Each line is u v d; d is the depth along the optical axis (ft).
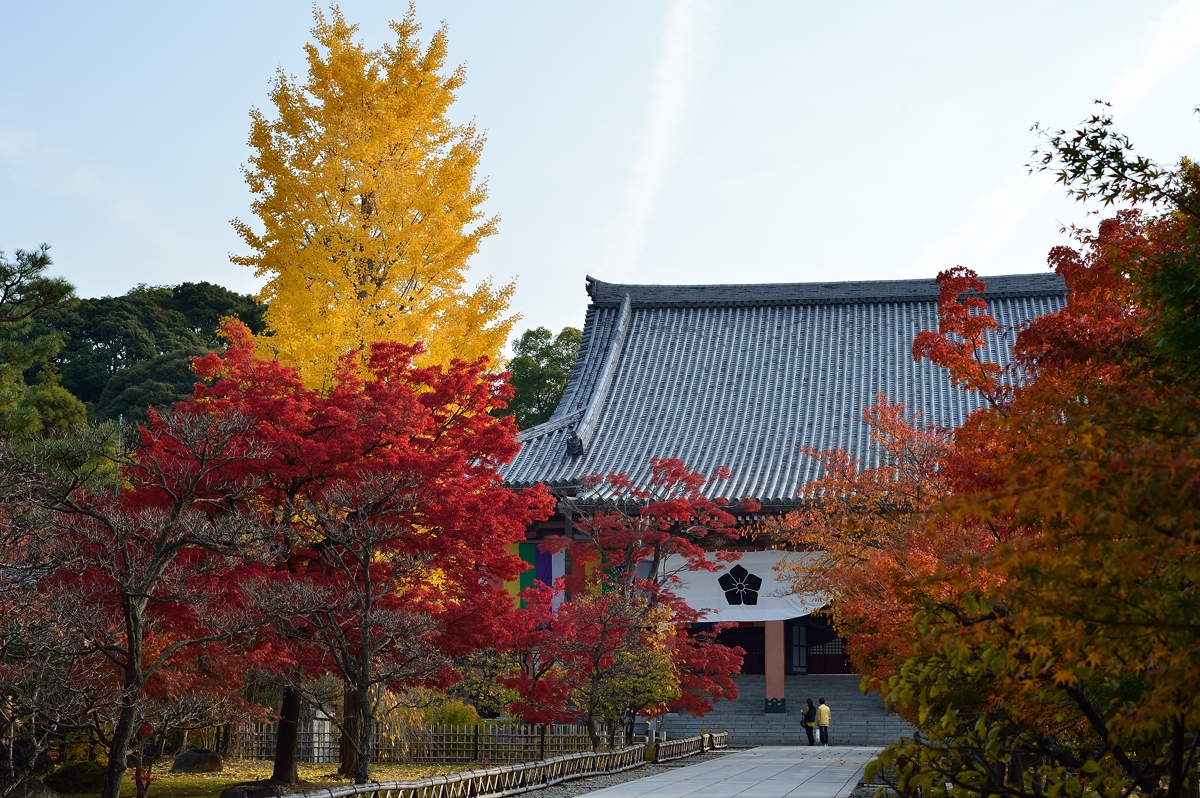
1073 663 18.99
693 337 142.20
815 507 75.46
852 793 60.39
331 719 59.77
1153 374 23.75
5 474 45.29
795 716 111.24
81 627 42.42
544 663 80.43
